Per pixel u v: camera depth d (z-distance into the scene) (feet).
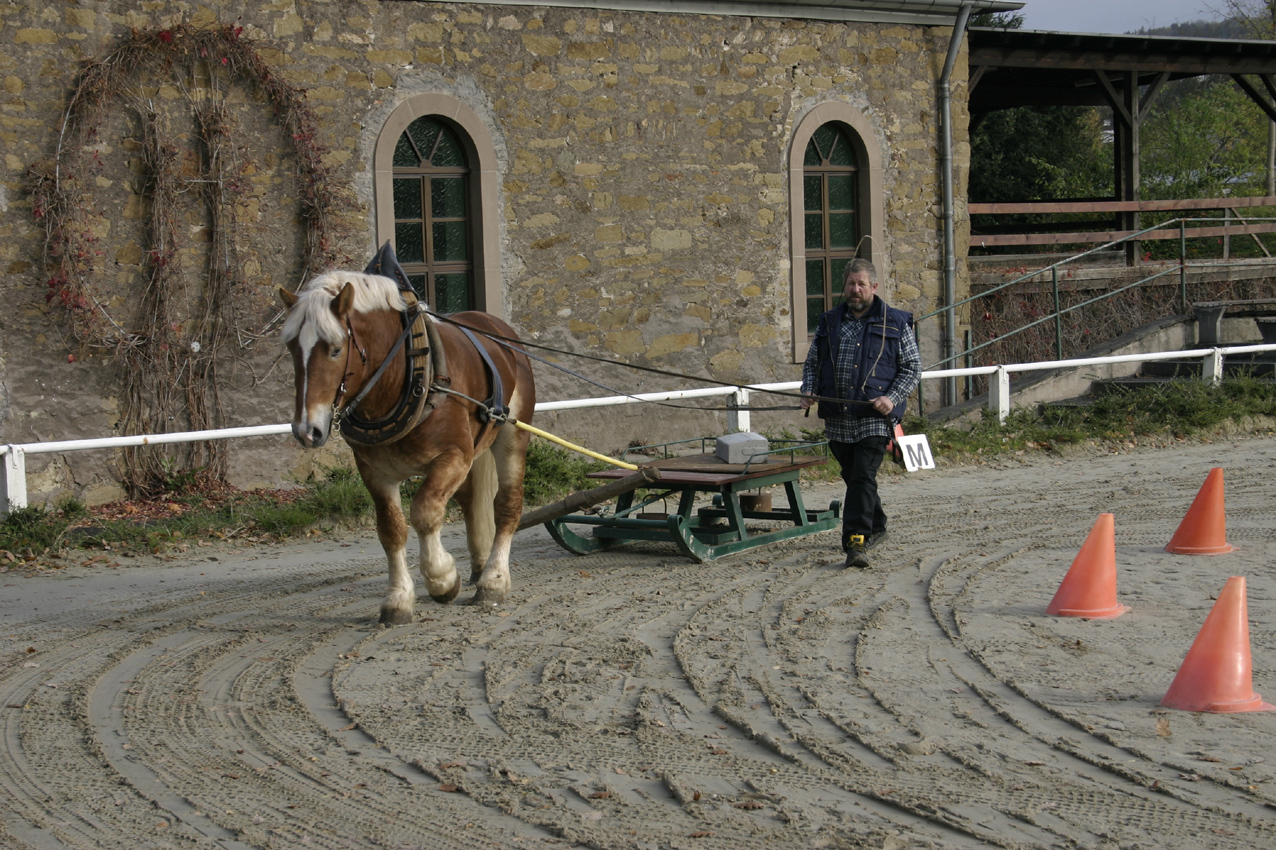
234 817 13.12
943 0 46.98
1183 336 52.34
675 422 44.32
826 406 25.79
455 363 21.38
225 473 37.01
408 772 14.39
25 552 28.40
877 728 15.34
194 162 36.35
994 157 89.92
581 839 12.23
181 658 19.60
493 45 40.29
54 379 34.94
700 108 43.83
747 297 45.21
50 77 34.50
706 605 22.35
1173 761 13.93
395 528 21.38
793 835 12.20
